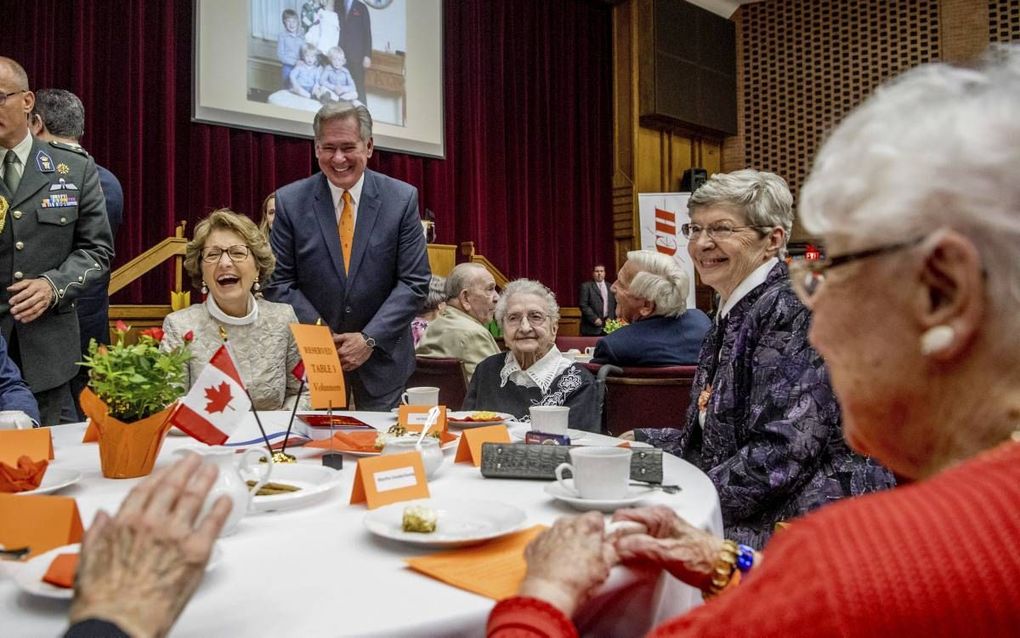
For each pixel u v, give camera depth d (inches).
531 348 93.8
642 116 372.2
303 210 115.0
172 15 240.7
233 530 39.3
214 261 89.9
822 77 391.2
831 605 16.8
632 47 372.5
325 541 38.6
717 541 36.5
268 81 257.8
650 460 49.9
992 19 357.7
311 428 67.7
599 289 350.3
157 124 239.3
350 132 110.8
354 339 101.2
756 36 405.7
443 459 58.4
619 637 33.8
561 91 358.6
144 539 23.3
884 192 20.6
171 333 89.7
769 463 58.1
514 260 341.1
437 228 306.7
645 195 364.8
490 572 33.2
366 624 27.9
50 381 100.1
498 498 47.7
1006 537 16.6
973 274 19.6
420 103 298.8
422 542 35.7
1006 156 19.2
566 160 360.5
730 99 401.4
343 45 275.9
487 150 329.1
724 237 69.9
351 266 114.3
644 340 103.0
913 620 16.1
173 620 22.7
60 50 222.7
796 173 396.8
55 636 27.1
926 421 21.9
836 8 388.5
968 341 20.1
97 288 127.0
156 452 53.4
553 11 354.9
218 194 249.0
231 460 40.3
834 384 23.6
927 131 20.3
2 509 36.2
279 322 94.4
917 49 372.2
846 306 22.3
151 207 239.0
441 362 119.9
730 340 68.6
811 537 18.5
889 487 57.9
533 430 66.3
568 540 31.8
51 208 103.8
